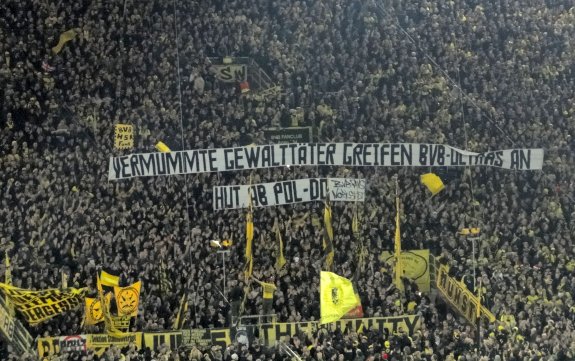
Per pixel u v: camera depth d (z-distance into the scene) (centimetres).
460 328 5766
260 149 6419
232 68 7075
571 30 7375
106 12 7081
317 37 7112
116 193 6312
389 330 5741
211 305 5750
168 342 5653
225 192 6250
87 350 5553
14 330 5516
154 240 6075
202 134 6638
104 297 5612
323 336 5594
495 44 7244
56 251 5978
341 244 6156
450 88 7012
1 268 5828
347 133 6738
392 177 6500
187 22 7112
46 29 6956
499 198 6531
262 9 7250
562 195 6694
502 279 6069
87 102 6731
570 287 6112
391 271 6116
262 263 6053
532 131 6906
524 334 5788
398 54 7069
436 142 6756
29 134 6519
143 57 6925
